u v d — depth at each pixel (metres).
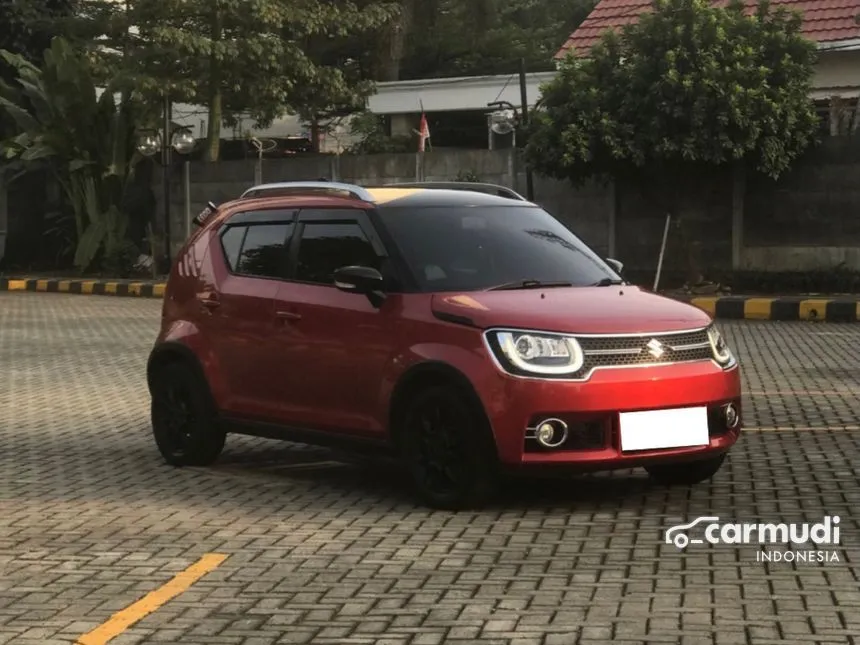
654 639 4.98
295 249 8.15
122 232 26.73
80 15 29.48
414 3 37.22
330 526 7.00
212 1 25.03
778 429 9.63
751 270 20.47
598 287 7.64
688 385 6.99
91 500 7.82
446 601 5.55
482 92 31.48
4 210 28.44
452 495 7.11
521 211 8.35
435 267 7.54
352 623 5.29
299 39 29.05
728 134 19.02
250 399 8.26
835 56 22.95
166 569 6.20
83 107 25.92
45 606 5.62
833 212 19.95
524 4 48.44
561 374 6.75
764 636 5.00
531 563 6.12
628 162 19.77
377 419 7.43
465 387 6.91
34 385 12.95
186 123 34.78
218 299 8.48
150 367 8.99
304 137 37.28
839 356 14.12
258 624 5.30
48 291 25.64
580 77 19.83
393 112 33.06
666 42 19.27
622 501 7.41
